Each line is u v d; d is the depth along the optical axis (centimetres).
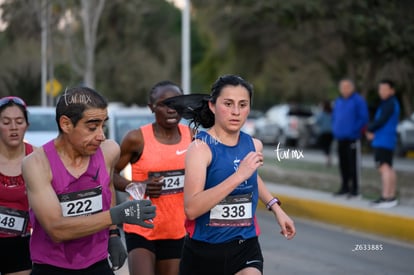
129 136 1123
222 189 808
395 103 2275
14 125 1019
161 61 8981
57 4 4816
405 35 3831
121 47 8281
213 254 870
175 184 1118
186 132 1141
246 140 880
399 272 1609
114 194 881
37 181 786
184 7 4003
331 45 5144
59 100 796
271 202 951
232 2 4700
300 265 1688
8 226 1024
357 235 2109
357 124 2478
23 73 6188
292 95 7675
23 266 1045
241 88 855
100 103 791
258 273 870
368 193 2697
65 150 807
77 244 813
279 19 4038
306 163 4278
